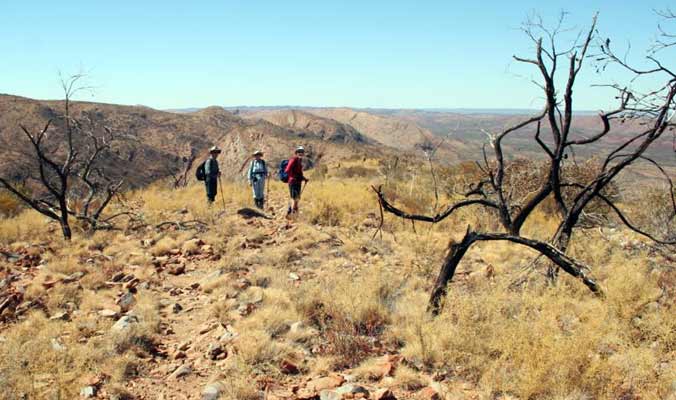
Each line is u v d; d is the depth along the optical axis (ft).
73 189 52.70
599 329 16.75
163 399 14.10
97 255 29.68
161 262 28.66
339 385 14.58
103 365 15.66
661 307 18.85
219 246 31.45
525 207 22.95
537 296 20.22
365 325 19.17
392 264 28.17
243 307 20.42
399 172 65.46
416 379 14.82
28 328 18.10
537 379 13.79
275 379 15.01
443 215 22.04
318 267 28.12
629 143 21.68
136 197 57.57
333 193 50.57
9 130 405.80
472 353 16.08
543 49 20.85
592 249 27.73
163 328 19.53
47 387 14.15
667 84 19.84
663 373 14.34
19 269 27.20
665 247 31.09
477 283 23.44
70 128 36.96
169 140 573.74
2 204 46.29
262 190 46.14
